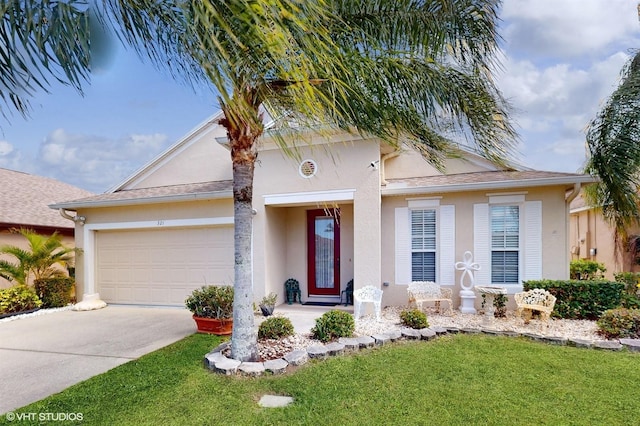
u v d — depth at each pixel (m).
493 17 5.14
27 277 12.38
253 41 2.36
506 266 9.87
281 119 5.11
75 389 5.11
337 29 4.49
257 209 10.86
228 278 11.61
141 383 5.27
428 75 5.12
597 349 6.59
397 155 11.48
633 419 4.15
